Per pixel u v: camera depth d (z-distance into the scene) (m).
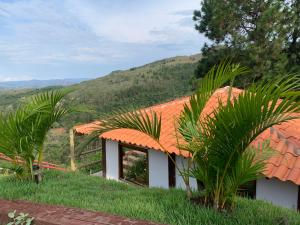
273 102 3.41
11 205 3.87
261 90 3.41
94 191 6.28
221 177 4.27
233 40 17.66
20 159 6.55
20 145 6.08
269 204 5.77
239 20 18.28
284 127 9.44
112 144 12.67
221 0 18.36
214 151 4.05
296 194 7.67
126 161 13.27
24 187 5.82
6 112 6.18
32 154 6.47
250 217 4.27
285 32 17.08
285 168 7.47
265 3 17.73
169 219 3.99
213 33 18.95
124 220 3.38
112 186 7.28
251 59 16.70
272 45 16.80
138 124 4.75
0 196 5.17
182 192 5.96
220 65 4.43
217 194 4.32
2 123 6.02
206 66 19.50
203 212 4.19
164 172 10.80
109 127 4.79
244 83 16.64
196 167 4.59
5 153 6.33
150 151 11.18
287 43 18.48
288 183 7.77
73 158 12.51
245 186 8.47
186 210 4.27
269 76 15.58
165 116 11.52
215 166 4.20
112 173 12.80
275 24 16.84
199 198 4.90
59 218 3.44
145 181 11.83
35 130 6.32
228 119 3.62
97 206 4.53
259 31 17.06
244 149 3.97
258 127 3.66
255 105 3.43
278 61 16.80
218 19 18.27
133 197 5.46
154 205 4.58
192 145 4.34
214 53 19.31
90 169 14.16
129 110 4.83
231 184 4.21
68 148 16.11
